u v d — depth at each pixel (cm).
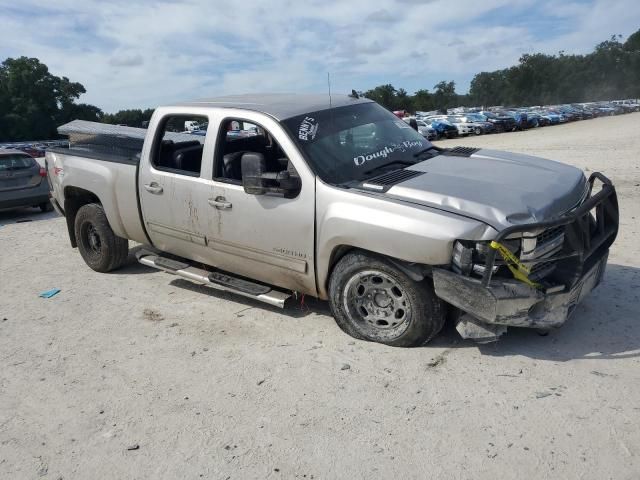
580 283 399
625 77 12669
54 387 415
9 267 729
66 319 538
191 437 346
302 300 509
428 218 383
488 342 396
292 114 475
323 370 407
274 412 363
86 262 680
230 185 484
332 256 438
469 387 371
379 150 487
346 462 313
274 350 443
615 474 288
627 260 590
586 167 1345
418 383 380
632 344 410
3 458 340
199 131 539
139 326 509
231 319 508
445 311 412
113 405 387
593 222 449
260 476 308
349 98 555
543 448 310
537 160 499
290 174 445
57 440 354
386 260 409
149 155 548
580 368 383
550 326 385
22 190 1108
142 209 565
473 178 429
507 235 361
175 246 557
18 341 496
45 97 9825
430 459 309
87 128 664
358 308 441
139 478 315
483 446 316
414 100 12462
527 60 13350
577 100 13100
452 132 3809
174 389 400
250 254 489
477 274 380
